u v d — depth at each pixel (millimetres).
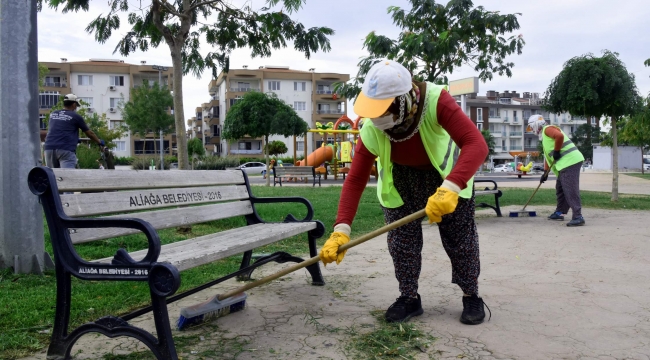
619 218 8547
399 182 3250
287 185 19922
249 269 3617
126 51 7641
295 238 6391
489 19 11156
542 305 3674
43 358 2684
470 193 3139
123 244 5426
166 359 2393
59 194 2686
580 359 2709
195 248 2930
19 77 4168
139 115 40250
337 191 14031
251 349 2857
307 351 2832
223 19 7664
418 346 2877
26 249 4203
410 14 11469
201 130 90938
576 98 10406
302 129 20938
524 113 89938
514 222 8188
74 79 60844
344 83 11781
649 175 29125
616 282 4297
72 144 7352
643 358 2717
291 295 3998
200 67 8047
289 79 69688
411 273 3369
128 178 3291
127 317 2762
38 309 3408
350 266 5066
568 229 7352
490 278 4496
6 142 4164
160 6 6949
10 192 4180
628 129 32031
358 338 3037
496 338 3020
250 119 19094
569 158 7672
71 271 2570
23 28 4191
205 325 3275
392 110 2752
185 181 3826
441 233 3299
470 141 2777
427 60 11211
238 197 4418
